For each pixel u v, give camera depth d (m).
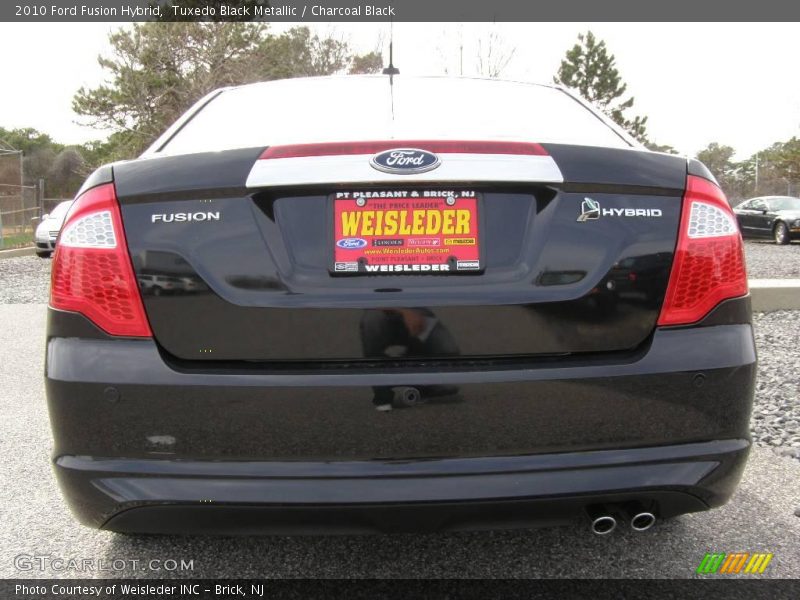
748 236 20.55
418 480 1.68
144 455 1.71
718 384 1.78
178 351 1.71
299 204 1.73
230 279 1.71
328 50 26.00
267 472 1.68
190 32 24.77
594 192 1.78
